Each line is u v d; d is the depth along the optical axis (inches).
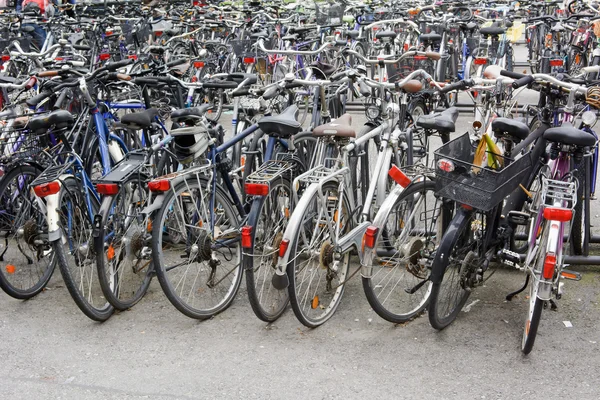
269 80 355.3
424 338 142.5
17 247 182.2
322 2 415.5
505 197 135.4
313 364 134.2
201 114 153.4
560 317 148.6
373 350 138.6
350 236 151.6
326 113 186.5
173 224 159.2
